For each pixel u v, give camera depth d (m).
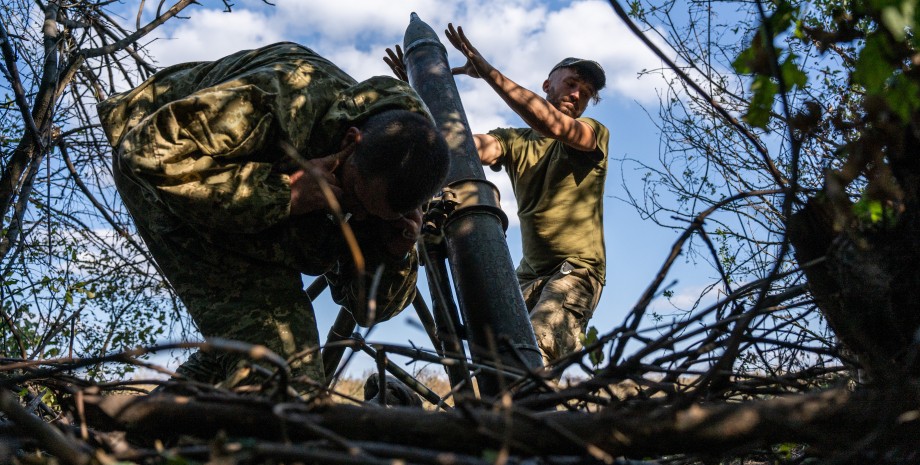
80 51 4.17
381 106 2.82
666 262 1.94
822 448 1.71
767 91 1.86
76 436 1.97
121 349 4.68
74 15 4.68
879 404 1.64
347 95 2.86
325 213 2.91
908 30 1.86
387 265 3.09
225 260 2.82
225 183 2.58
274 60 2.90
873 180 1.94
